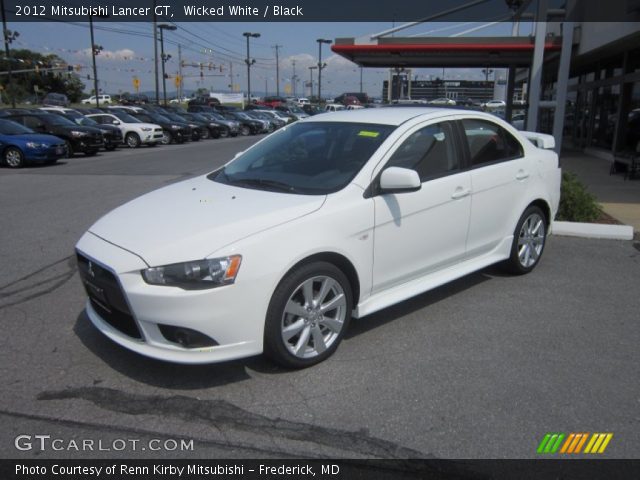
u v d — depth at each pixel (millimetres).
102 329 3723
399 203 4191
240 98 86562
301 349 3711
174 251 3357
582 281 5602
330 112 5344
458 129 4887
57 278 5617
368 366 3838
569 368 3828
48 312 4723
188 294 3256
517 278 5684
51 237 7289
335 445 2994
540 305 4957
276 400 3404
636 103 14227
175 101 87938
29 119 19078
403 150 4359
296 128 5078
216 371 3738
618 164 13148
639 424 3191
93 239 3773
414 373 3744
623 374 3752
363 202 3979
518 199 5391
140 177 13562
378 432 3104
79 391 3482
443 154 4695
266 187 4230
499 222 5227
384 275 4219
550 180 5812
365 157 4211
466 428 3145
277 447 2977
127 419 3201
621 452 2951
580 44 15523
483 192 4949
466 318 4660
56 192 11047
